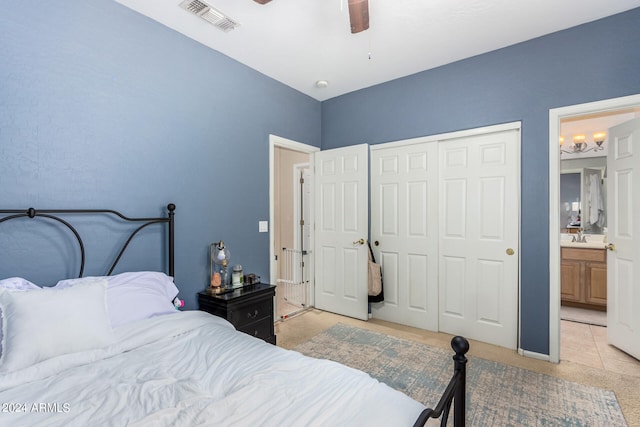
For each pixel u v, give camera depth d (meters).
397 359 2.46
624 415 1.77
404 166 3.25
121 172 2.02
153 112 2.19
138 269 2.11
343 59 2.83
